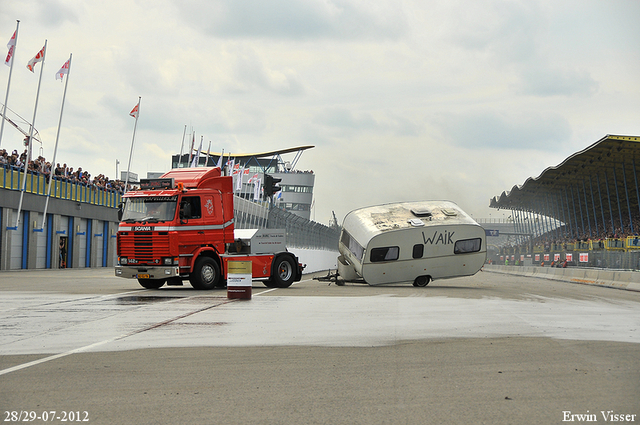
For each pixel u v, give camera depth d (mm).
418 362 7855
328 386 6496
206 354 8406
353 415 5348
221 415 5359
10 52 37375
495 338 9984
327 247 55344
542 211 101312
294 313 13680
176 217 20203
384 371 7285
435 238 26812
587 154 65625
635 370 7320
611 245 59062
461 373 7164
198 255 20828
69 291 20172
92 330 10664
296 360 7984
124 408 5602
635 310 15500
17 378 6875
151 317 12625
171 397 6020
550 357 8211
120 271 20297
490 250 102562
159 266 19984
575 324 11992
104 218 52375
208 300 17016
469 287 26766
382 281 26578
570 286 29625
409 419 5215
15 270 39469
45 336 9961
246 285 17406
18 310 13859
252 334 10289
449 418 5242
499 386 6477
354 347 9023
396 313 13922
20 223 40094
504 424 5062
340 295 20094
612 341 9680
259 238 22969
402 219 27219
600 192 77188
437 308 15328
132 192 20859
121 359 8016
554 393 6152
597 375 7027
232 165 69688
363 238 26375
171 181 20562
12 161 38625
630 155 64500
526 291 23906
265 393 6180
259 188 71000
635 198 81312
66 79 42125
